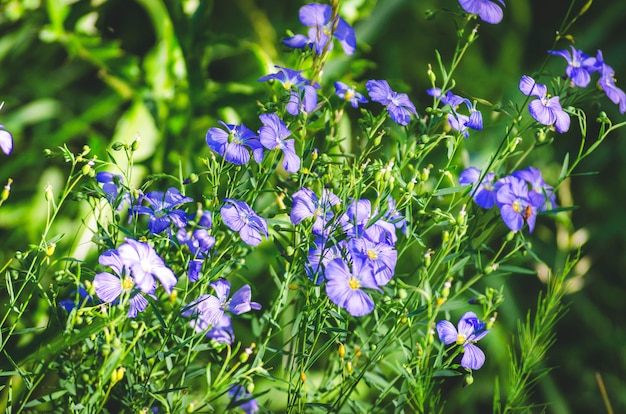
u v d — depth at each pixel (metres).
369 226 0.66
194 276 0.67
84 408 0.66
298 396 0.67
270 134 0.68
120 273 0.65
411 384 0.68
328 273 0.64
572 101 0.73
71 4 0.91
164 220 0.67
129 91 0.90
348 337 0.74
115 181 0.67
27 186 0.93
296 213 0.67
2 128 0.67
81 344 0.68
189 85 0.89
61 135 0.92
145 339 0.70
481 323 0.67
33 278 0.66
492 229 0.72
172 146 0.88
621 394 0.97
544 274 0.94
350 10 0.92
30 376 0.67
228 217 0.66
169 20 0.89
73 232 0.88
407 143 0.72
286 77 0.70
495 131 0.98
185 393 0.67
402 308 0.67
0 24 0.94
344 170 0.69
